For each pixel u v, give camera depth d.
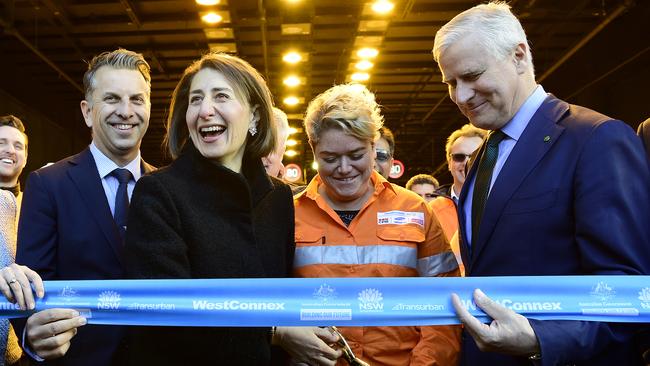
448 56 1.76
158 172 1.74
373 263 2.19
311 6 8.30
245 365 1.71
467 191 1.99
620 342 1.58
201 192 1.75
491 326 1.53
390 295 1.67
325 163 2.20
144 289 1.66
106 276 2.09
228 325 1.66
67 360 1.99
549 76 11.46
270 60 10.95
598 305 1.55
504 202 1.73
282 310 1.67
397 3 8.23
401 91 13.12
